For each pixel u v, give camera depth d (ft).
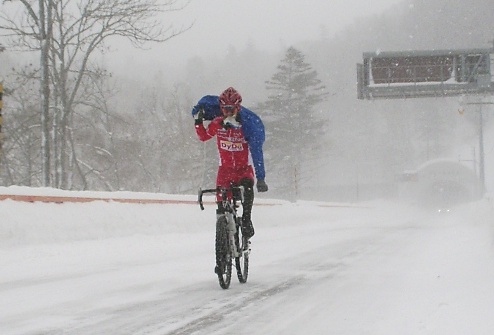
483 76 118.21
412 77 121.70
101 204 47.75
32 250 36.52
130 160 151.33
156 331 16.31
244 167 25.52
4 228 37.52
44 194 42.04
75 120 120.88
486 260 31.17
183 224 56.75
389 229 72.02
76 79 93.76
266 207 83.66
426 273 27.55
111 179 146.20
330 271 29.07
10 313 18.62
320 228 74.74
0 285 24.25
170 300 20.97
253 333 16.12
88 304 20.15
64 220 42.63
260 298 21.40
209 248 41.45
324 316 18.29
